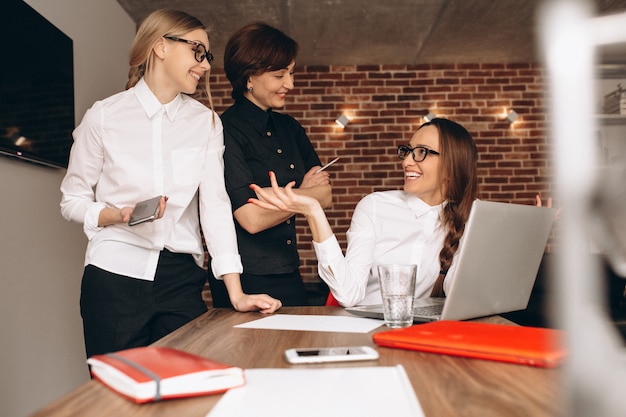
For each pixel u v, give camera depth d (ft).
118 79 13.56
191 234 5.59
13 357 8.25
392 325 3.47
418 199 5.83
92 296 5.18
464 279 3.46
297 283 6.77
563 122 0.60
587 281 0.61
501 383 2.03
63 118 9.83
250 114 6.73
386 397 1.79
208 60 5.51
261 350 2.76
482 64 18.20
